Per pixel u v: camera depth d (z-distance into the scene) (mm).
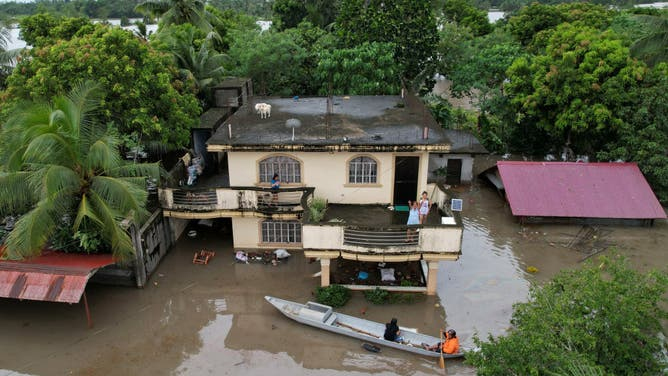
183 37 30516
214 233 23984
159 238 21094
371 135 19953
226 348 16531
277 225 21734
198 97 29859
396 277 20125
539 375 11398
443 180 30062
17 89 20859
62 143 16000
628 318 12109
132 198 16734
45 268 16906
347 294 18969
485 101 34625
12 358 15836
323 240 17609
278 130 20844
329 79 31906
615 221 24953
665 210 26734
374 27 33344
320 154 19703
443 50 37031
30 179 16078
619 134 27859
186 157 24453
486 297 19109
